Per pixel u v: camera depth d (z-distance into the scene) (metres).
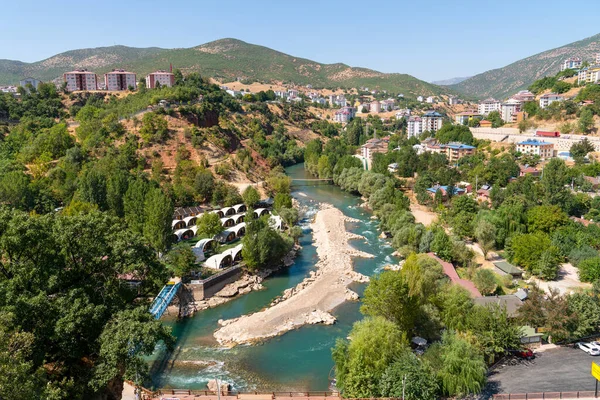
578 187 184.50
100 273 78.94
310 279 125.69
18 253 69.00
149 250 86.19
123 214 151.50
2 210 71.19
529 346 83.62
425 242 136.00
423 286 88.19
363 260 141.62
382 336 73.94
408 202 186.25
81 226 74.88
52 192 162.38
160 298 102.94
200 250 131.88
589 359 79.06
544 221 139.62
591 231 135.12
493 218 142.25
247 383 78.56
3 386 43.88
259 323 98.88
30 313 61.38
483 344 78.12
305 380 79.44
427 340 84.38
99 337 66.12
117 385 73.00
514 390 69.81
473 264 120.25
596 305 86.06
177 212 172.88
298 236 160.62
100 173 162.38
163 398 68.19
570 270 123.81
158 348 90.75
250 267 126.25
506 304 90.06
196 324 101.62
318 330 97.81
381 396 67.94
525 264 122.44
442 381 69.12
